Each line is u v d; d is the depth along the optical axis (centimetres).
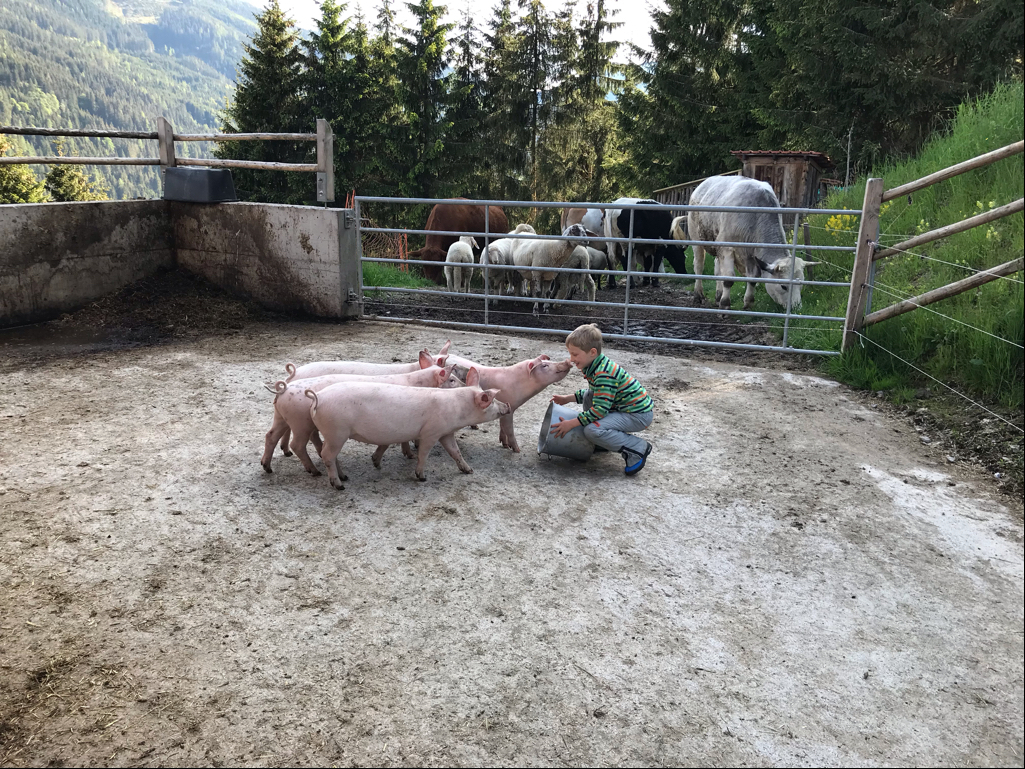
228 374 595
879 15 1380
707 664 274
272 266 796
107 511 375
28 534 352
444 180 3406
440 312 907
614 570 332
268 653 276
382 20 3928
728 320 838
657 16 2681
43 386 560
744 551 349
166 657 272
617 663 274
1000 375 490
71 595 307
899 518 378
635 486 414
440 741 238
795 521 375
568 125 3534
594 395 415
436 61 3525
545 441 432
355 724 244
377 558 339
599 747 237
